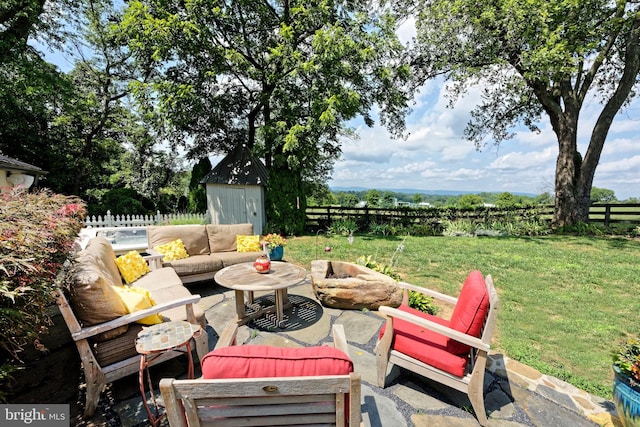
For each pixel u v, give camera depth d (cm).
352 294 356
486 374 240
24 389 219
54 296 171
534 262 606
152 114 927
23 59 915
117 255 543
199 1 873
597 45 880
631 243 796
